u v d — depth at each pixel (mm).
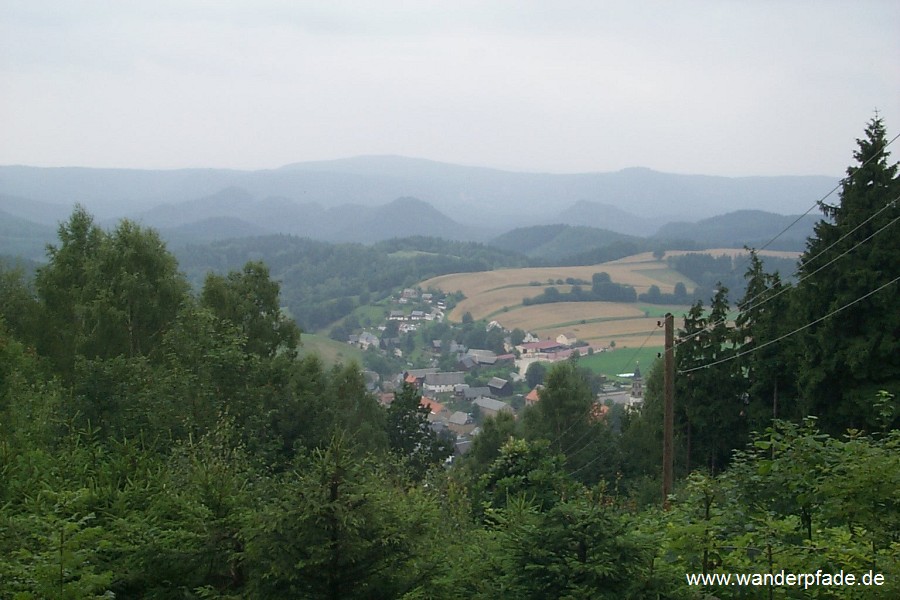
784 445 7617
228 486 7219
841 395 22172
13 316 32031
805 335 22797
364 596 6129
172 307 29750
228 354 17875
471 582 7074
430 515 6781
